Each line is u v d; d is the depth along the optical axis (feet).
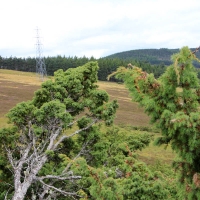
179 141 15.90
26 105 50.78
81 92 57.31
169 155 99.91
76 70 57.26
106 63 410.93
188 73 15.34
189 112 15.75
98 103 55.31
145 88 16.28
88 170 24.63
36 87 272.92
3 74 379.96
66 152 53.42
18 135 51.62
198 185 14.73
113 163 48.39
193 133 14.30
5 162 47.75
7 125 125.80
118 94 284.82
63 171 44.75
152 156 97.19
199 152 15.49
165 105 16.17
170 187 24.26
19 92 231.91
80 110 55.72
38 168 43.52
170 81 15.92
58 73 59.06
